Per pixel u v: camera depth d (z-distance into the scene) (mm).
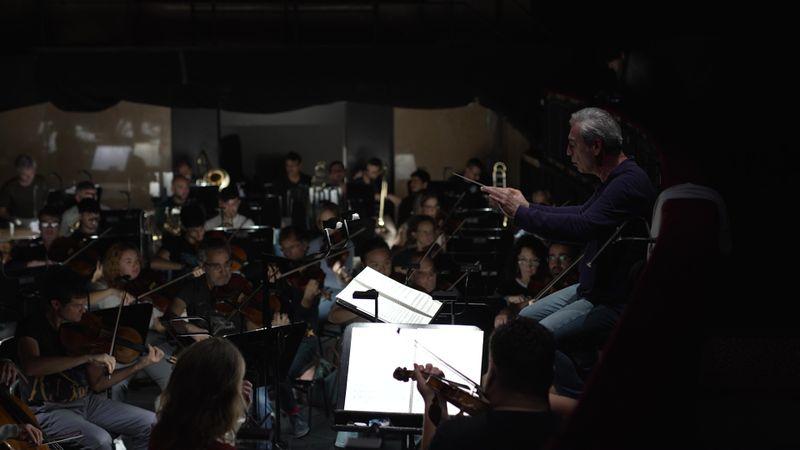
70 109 13906
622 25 12172
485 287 7652
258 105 14195
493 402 3531
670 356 3414
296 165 15281
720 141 8031
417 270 7586
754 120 8766
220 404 3744
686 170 5031
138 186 17359
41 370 5816
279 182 15250
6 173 17094
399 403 4723
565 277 7199
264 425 6430
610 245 4711
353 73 13656
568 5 12938
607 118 4801
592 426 3135
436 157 17672
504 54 13422
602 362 3402
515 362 3432
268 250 9688
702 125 8516
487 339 5098
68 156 17266
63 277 6000
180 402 3730
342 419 4742
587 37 12711
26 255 9469
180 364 3785
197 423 3703
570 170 9914
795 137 8117
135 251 7941
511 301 7449
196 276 7465
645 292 3730
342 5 14289
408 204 13141
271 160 18656
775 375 4422
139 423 6062
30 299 7883
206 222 11523
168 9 14242
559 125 10664
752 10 9719
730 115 8992
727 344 4449
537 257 7633
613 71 11531
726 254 4688
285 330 5934
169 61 13617
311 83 13711
